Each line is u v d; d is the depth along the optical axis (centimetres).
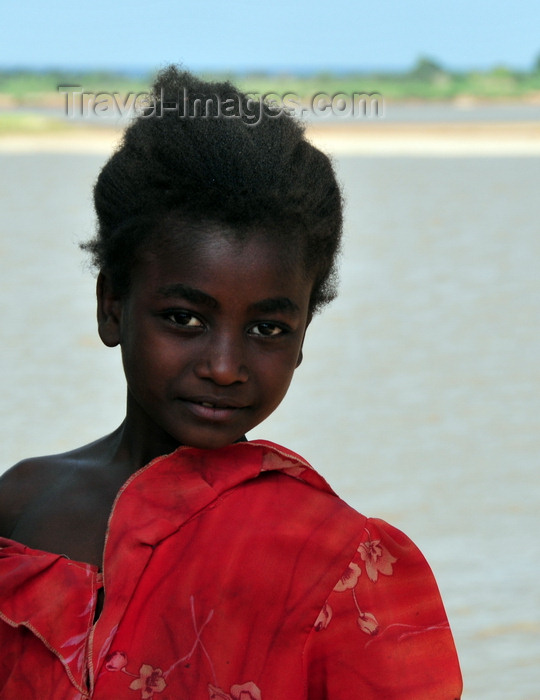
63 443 1295
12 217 3253
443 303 2191
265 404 272
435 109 12044
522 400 1524
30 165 4825
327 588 273
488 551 1018
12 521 304
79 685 266
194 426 269
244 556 273
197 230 262
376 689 272
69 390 1524
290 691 267
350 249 2847
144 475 281
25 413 1413
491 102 14250
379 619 276
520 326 1995
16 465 314
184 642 268
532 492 1168
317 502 283
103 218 287
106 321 289
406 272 2531
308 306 290
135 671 266
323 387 1573
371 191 4175
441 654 280
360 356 1758
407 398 1526
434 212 3600
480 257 2752
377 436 1352
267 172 265
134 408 298
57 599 274
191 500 277
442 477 1212
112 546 273
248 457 284
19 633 278
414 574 284
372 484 1188
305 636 270
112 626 267
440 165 5212
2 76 12712
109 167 289
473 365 1714
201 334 266
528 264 2650
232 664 267
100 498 295
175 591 271
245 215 261
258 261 261
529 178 4653
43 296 2169
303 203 268
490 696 780
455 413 1457
